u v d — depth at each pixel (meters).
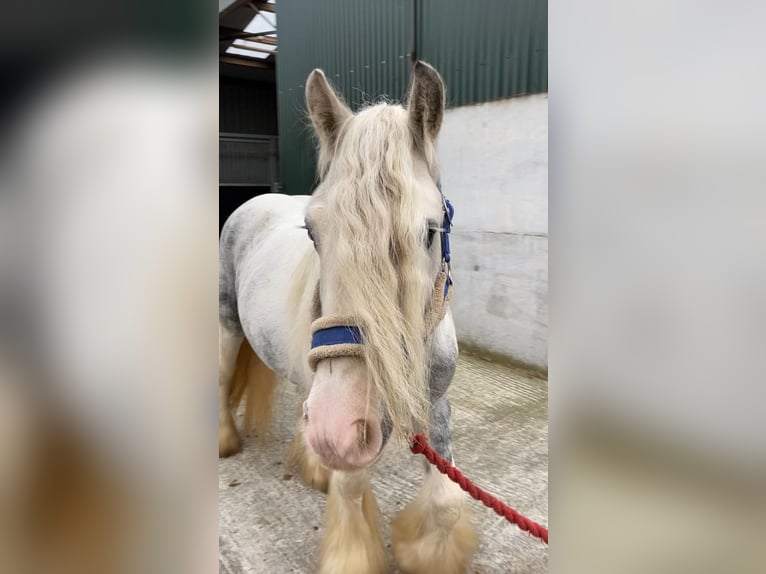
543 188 2.58
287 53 4.32
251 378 1.99
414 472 1.81
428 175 0.99
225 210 5.70
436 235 0.99
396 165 0.89
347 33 3.64
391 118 0.94
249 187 5.82
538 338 2.68
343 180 0.89
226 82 6.63
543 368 2.66
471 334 3.03
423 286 0.90
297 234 1.67
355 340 0.85
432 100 0.99
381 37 3.35
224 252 2.02
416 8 3.10
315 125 1.04
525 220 2.67
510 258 2.77
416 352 0.89
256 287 1.65
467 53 2.86
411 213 0.86
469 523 1.37
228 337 1.93
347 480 1.26
